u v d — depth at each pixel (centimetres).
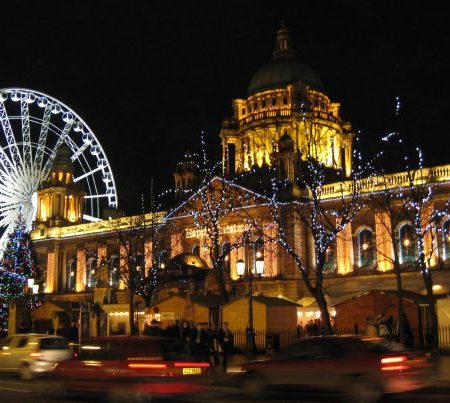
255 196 6281
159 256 5631
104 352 1847
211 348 2875
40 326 5056
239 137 7862
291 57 8094
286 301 4416
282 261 6019
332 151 7425
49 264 8119
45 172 7306
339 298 4897
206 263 6375
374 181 5472
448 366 2752
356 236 5856
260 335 4131
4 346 2809
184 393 1739
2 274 6291
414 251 5491
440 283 5191
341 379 1820
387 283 5475
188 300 4331
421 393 2066
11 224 6725
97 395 1841
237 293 5906
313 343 1942
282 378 1944
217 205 5584
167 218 6988
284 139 6353
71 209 8562
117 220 7419
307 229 6006
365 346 1862
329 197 5894
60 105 7588
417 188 4459
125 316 4972
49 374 1970
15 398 2030
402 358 1819
